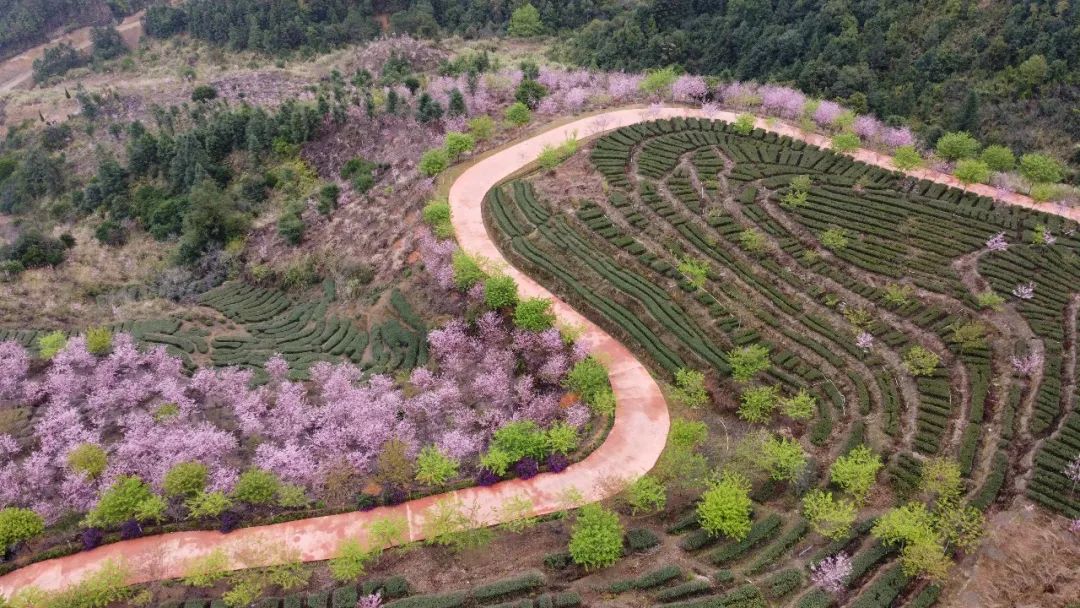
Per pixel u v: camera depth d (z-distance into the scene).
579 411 57.12
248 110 118.00
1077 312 63.09
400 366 68.38
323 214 94.56
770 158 84.81
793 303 66.62
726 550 48.34
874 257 70.12
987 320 63.25
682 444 54.12
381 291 77.69
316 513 52.84
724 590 46.16
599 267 71.19
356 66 149.62
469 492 53.66
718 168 83.50
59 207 118.62
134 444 57.72
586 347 63.00
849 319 64.44
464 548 49.59
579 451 56.12
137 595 48.00
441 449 55.31
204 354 75.06
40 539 52.56
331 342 73.62
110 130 136.62
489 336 66.44
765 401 56.72
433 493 53.59
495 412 58.34
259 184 105.69
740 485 52.28
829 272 68.88
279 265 88.88
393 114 110.00
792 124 96.50
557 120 99.19
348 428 57.44
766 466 52.28
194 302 87.50
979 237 72.25
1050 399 55.28
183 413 62.12
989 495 49.81
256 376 70.00
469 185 85.50
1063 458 51.06
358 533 51.50
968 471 51.78
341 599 46.22
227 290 88.88
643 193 79.31
